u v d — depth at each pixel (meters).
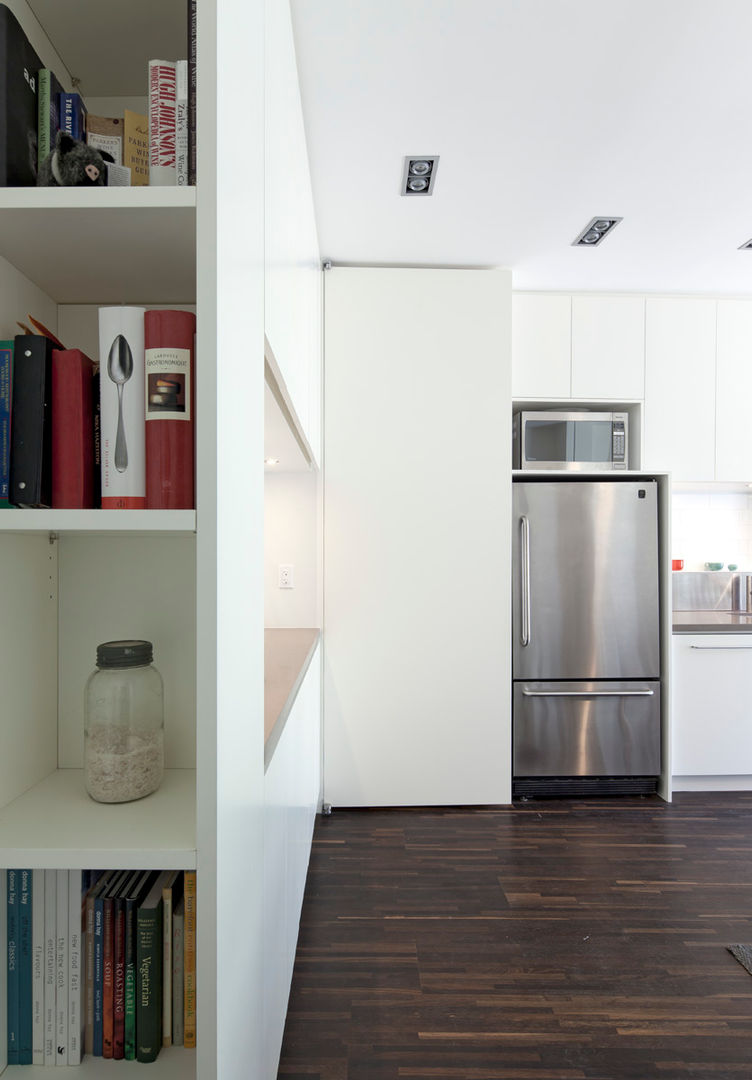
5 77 0.77
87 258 0.91
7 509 0.74
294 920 1.81
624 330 3.44
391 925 2.14
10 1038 0.90
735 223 2.75
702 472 3.46
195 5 0.79
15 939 0.90
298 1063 1.55
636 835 2.87
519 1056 1.59
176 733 1.10
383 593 3.14
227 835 0.80
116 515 0.74
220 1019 0.76
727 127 2.10
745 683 3.37
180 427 0.78
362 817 3.05
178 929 0.92
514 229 2.81
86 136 0.91
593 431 3.39
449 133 2.12
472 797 3.17
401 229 2.81
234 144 0.83
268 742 1.20
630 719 3.31
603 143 2.18
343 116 2.03
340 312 3.14
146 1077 0.87
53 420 0.80
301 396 1.87
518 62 1.80
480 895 2.34
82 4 0.92
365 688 3.14
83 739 1.05
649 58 1.79
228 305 0.79
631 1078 1.52
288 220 1.50
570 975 1.89
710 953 2.01
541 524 3.29
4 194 0.75
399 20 1.64
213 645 0.73
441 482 3.16
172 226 0.80
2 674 0.90
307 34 1.68
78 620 1.09
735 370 3.49
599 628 3.30
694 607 3.86
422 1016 1.72
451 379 3.17
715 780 3.44
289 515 3.13
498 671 3.18
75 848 0.76
